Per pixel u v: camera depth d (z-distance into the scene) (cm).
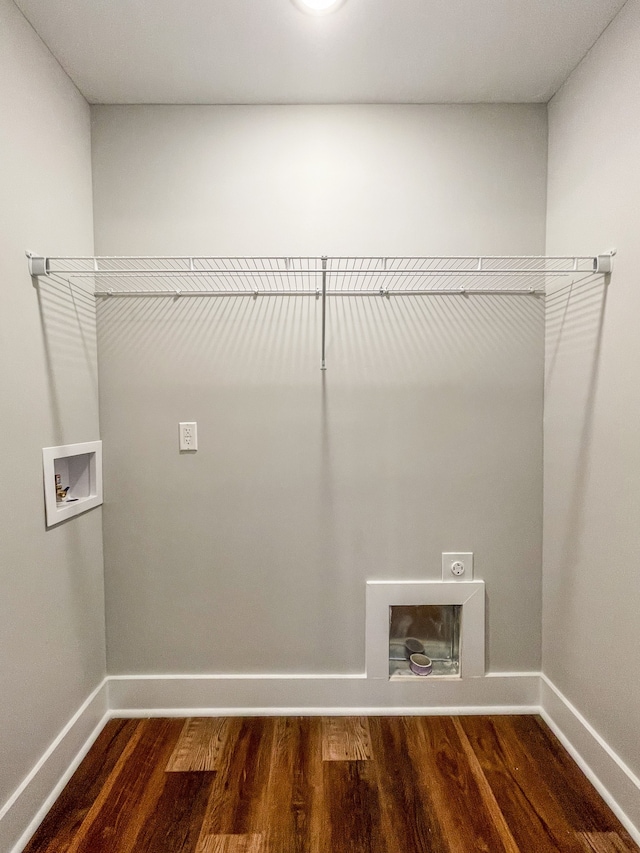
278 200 162
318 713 169
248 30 128
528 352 167
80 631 151
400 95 158
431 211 163
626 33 121
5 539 114
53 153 137
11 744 115
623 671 126
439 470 168
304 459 167
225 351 165
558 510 159
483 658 171
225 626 170
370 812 125
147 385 165
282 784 135
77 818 125
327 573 170
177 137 161
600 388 135
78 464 159
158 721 166
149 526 167
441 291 165
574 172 146
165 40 132
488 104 163
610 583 131
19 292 121
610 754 129
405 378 167
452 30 129
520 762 145
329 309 165
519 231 164
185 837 119
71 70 143
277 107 162
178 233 162
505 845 116
